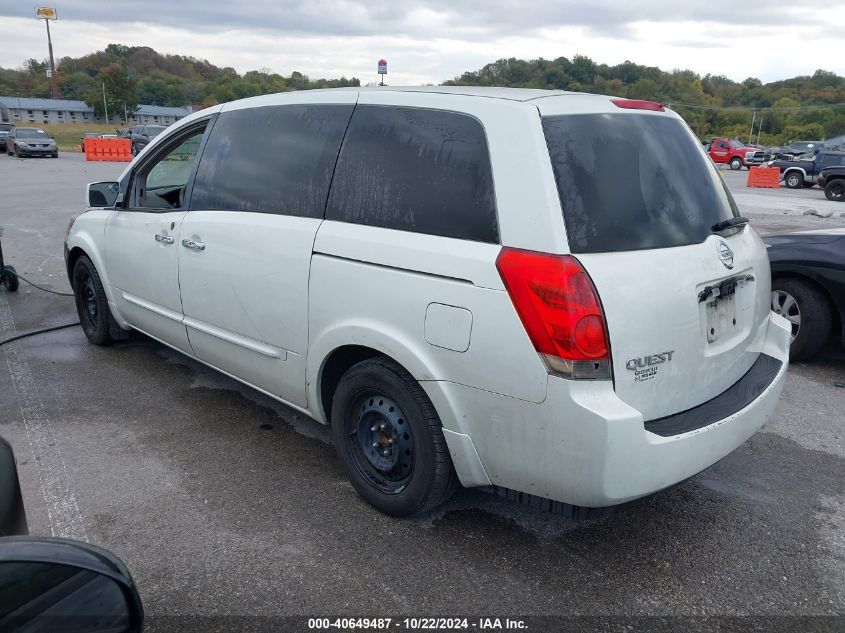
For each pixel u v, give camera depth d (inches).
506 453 104.7
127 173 189.8
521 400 100.3
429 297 108.6
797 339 216.5
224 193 152.9
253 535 120.1
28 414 167.5
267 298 138.6
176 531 120.6
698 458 104.7
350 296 120.8
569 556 116.6
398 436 120.4
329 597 105.2
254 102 152.6
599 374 96.3
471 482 112.2
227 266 147.6
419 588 107.7
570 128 107.3
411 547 117.8
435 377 109.2
